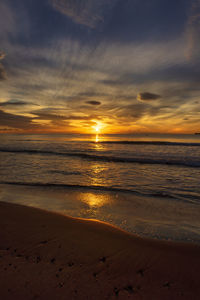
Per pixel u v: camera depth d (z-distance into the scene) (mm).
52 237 2795
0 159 13680
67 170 9648
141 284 1826
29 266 2057
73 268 2047
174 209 4309
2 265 2062
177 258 2299
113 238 2830
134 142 34219
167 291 1733
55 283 1795
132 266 2125
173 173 9031
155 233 3084
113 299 1618
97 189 6051
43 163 12000
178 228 3289
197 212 4113
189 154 16875
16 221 3381
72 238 2779
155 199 5066
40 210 4043
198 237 2934
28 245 2529
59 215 3771
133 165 11664
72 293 1674
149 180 7516
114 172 9273
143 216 3895
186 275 1969
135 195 5438
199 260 2254
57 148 23812
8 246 2494
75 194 5492
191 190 6008
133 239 2822
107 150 21172
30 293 1660
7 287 1729
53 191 5773
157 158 14422
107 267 2090
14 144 31016
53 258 2234
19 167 10352
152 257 2318
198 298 1647
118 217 3828
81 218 3650
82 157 15453
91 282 1832
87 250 2451
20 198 5078
